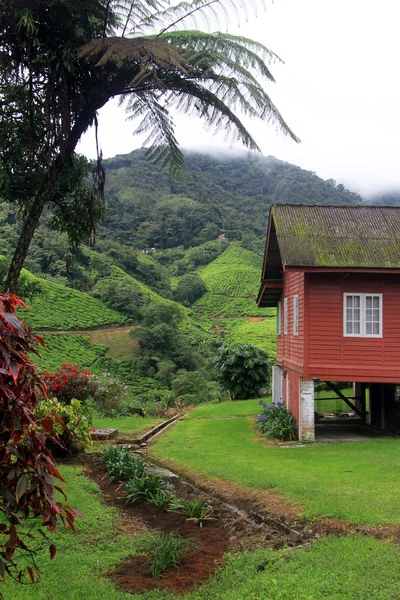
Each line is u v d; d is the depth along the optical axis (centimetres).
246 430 1527
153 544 623
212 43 964
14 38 969
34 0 918
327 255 1285
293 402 1505
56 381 1295
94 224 1258
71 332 5444
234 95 974
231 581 523
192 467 1009
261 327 7069
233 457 1101
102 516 726
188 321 7294
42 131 1063
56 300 5934
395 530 599
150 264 8819
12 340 274
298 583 489
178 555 597
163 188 13250
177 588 525
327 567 520
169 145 1160
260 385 2517
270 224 1550
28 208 1230
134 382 4716
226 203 13212
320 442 1316
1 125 1068
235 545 632
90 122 1073
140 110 1134
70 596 498
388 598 447
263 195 14500
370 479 843
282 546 607
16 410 269
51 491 281
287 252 1287
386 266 1252
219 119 1088
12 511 269
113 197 11825
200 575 553
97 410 1923
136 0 972
